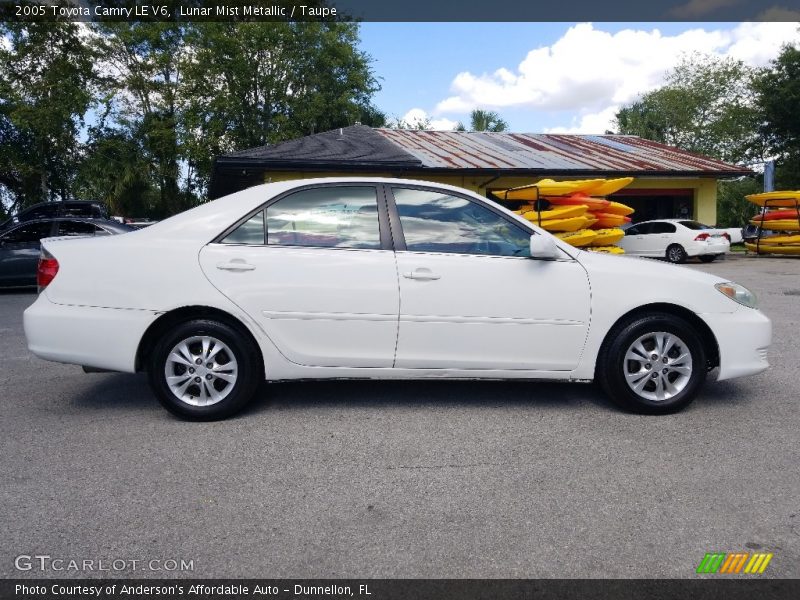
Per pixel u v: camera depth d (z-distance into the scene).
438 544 2.72
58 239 4.50
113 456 3.68
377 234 4.38
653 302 4.33
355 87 35.59
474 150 20.81
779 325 8.00
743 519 2.93
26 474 3.42
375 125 39.62
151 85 32.22
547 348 4.34
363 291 4.24
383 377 4.35
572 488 3.25
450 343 4.30
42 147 30.02
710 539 2.75
